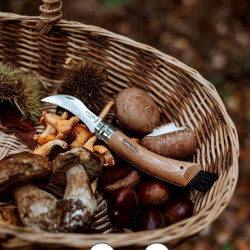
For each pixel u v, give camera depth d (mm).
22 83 618
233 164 530
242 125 935
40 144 581
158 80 636
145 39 1117
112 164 560
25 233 447
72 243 447
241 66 1047
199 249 776
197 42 1117
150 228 522
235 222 810
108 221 557
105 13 1146
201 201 541
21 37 658
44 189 552
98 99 608
